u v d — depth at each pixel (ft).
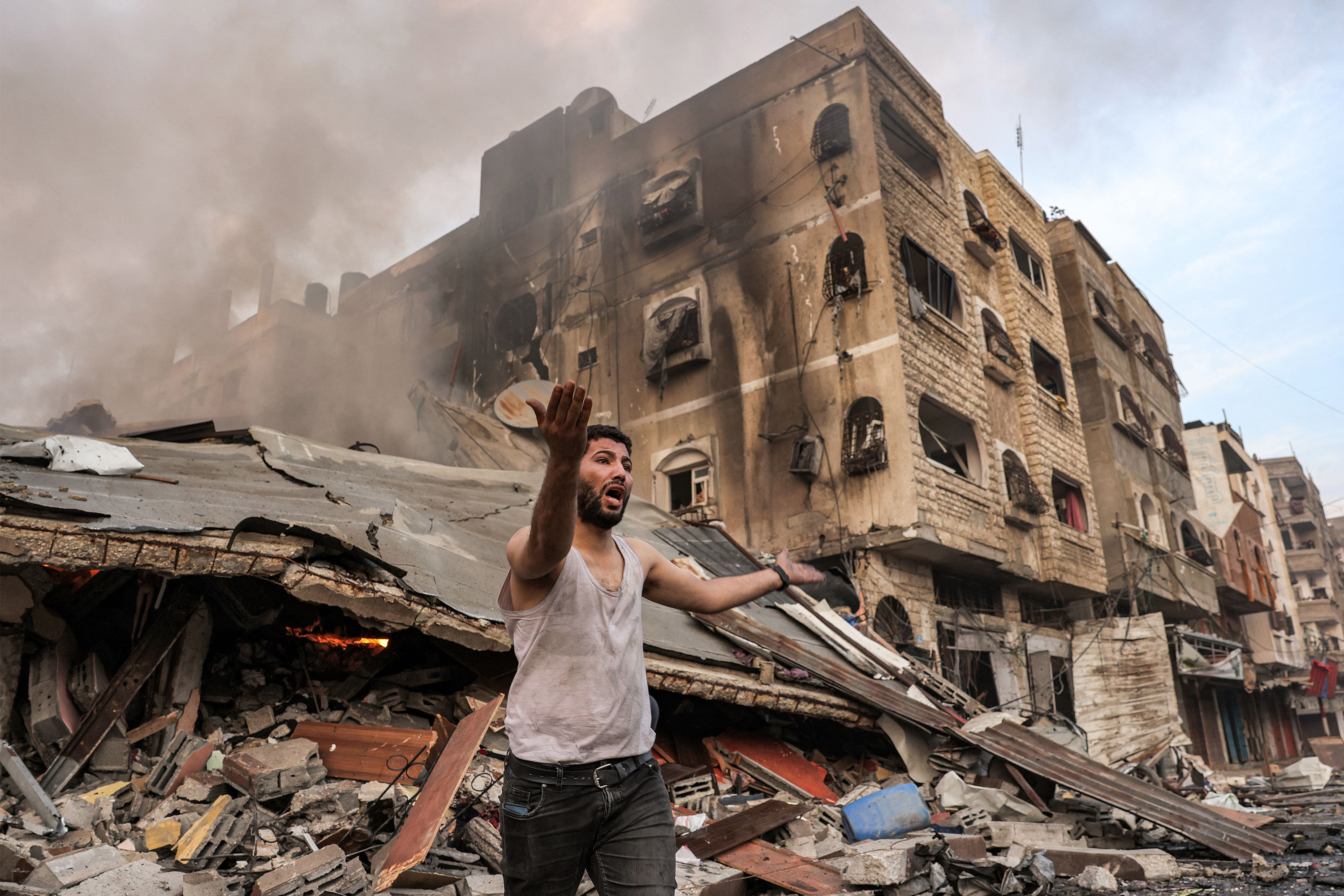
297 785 14.62
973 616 53.01
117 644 17.10
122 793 14.08
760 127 60.03
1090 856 18.89
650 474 57.82
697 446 55.72
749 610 27.58
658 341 60.03
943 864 16.26
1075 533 63.36
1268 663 108.17
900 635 46.06
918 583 49.37
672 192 62.64
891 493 46.57
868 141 53.78
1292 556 148.97
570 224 71.26
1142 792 22.26
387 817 14.07
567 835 5.77
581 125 74.43
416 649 20.63
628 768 5.96
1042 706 55.93
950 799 23.38
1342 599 167.53
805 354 52.65
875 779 25.39
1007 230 69.72
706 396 56.65
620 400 61.67
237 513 16.01
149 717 15.96
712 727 24.43
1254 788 45.24
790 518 50.08
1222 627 97.04
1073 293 81.25
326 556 16.52
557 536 5.05
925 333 51.90
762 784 22.72
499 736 17.94
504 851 6.02
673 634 22.33
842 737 27.43
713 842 16.33
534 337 70.33
